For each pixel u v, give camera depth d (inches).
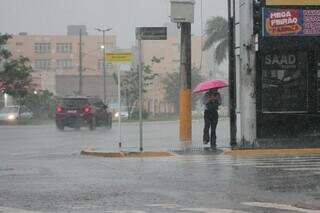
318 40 1040.2
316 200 518.0
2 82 2566.4
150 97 4825.3
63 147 1157.7
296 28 1035.3
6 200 529.3
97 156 957.2
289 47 1035.9
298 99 1058.1
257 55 1040.8
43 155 992.9
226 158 888.9
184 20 1199.6
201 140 1210.6
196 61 6363.2
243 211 469.7
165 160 868.6
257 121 1043.3
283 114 1048.8
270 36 1029.8
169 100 4468.5
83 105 1831.9
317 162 819.4
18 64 2593.5
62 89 5915.4
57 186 608.1
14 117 2461.9
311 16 1039.0
